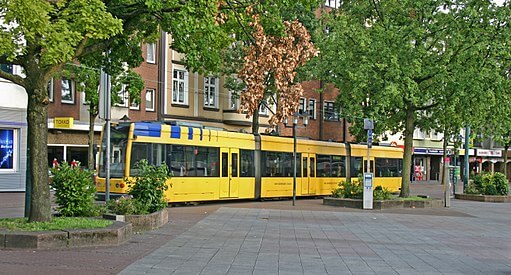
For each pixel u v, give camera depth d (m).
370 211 23.59
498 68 24.67
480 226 18.92
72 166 15.06
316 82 51.50
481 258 12.16
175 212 20.56
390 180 38.09
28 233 10.83
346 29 25.50
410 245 13.90
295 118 26.64
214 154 25.72
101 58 16.31
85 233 11.38
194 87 41.62
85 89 27.38
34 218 12.24
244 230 15.62
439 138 66.81
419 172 65.56
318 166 32.69
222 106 43.59
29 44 12.02
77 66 26.67
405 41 24.61
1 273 8.73
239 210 22.05
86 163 35.12
